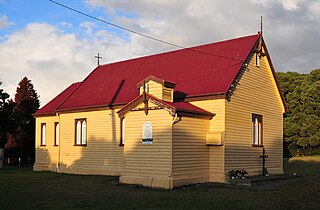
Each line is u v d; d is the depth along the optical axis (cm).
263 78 2423
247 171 2191
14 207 1362
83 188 1889
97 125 2606
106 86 2795
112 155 2492
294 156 4903
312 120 4719
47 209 1323
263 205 1386
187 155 1922
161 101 1894
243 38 2403
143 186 1916
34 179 2350
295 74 5194
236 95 2141
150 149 1930
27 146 4625
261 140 2348
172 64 2555
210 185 1917
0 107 3878
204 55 2441
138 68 2780
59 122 2870
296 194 1636
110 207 1355
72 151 2759
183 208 1330
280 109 2588
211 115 2048
